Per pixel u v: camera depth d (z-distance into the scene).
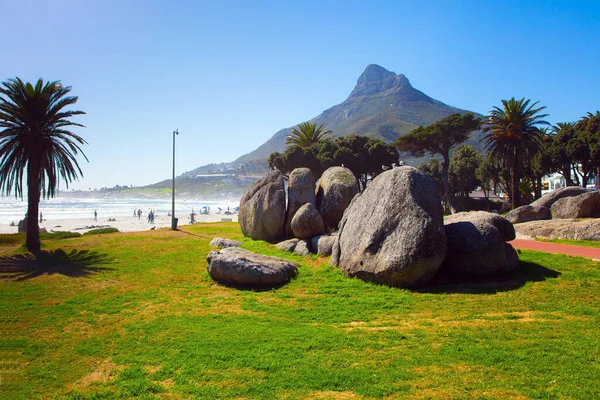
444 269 15.41
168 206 158.00
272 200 25.08
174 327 11.53
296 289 15.09
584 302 11.84
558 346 8.74
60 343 11.12
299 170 25.36
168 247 25.67
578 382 7.17
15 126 26.03
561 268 15.46
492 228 15.21
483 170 77.31
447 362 8.21
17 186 26.66
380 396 7.04
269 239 25.23
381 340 9.65
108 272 19.50
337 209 23.42
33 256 23.59
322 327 10.95
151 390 7.73
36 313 13.88
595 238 22.34
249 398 7.20
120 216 97.31
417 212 14.52
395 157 60.28
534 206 29.73
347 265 16.08
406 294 13.49
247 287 15.88
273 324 11.38
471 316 11.19
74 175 28.77
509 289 13.43
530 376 7.47
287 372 8.10
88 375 8.89
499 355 8.37
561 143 57.59
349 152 57.00
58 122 27.28
